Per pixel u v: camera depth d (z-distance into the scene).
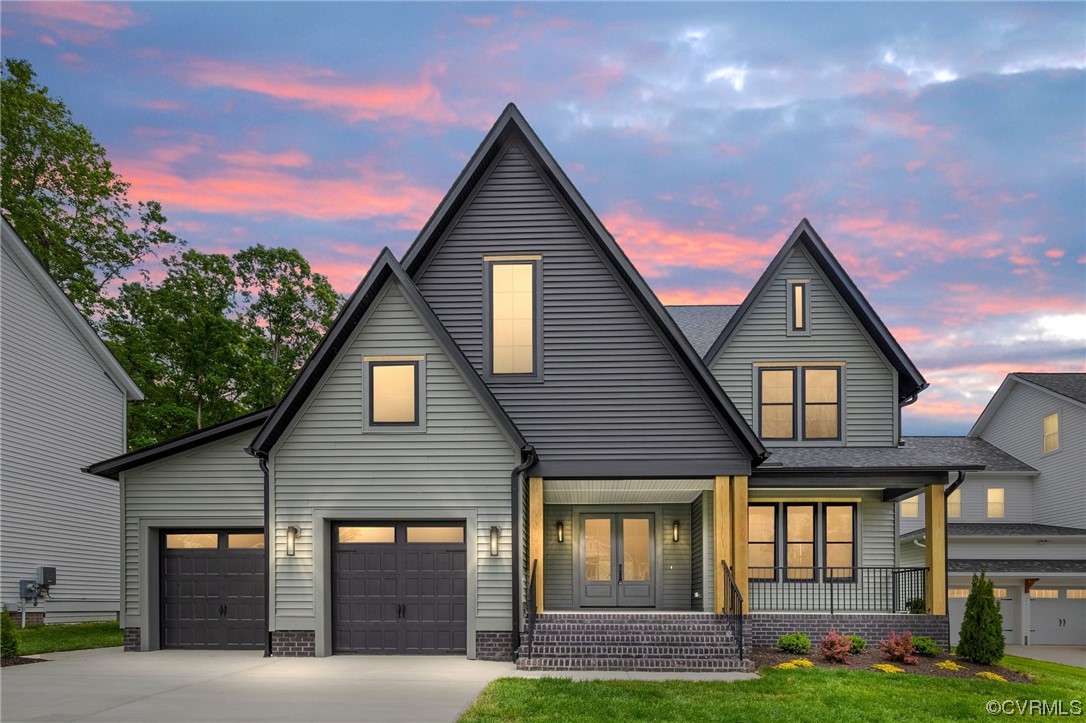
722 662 13.86
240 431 16.62
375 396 15.27
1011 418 32.81
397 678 12.54
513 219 16.66
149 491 16.62
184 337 36.56
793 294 19.92
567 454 15.97
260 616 16.52
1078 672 18.45
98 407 26.00
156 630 16.48
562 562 19.62
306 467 15.18
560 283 16.44
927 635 16.92
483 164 16.67
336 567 15.39
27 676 12.81
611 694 11.33
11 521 21.67
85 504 25.09
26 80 31.59
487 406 14.96
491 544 14.79
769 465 17.12
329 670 13.36
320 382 15.34
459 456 15.02
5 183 30.27
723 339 19.52
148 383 35.47
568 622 15.14
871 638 16.91
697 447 15.90
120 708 10.20
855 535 19.30
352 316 15.02
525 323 16.42
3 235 21.66
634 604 19.44
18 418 22.11
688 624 15.05
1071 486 28.97
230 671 13.27
